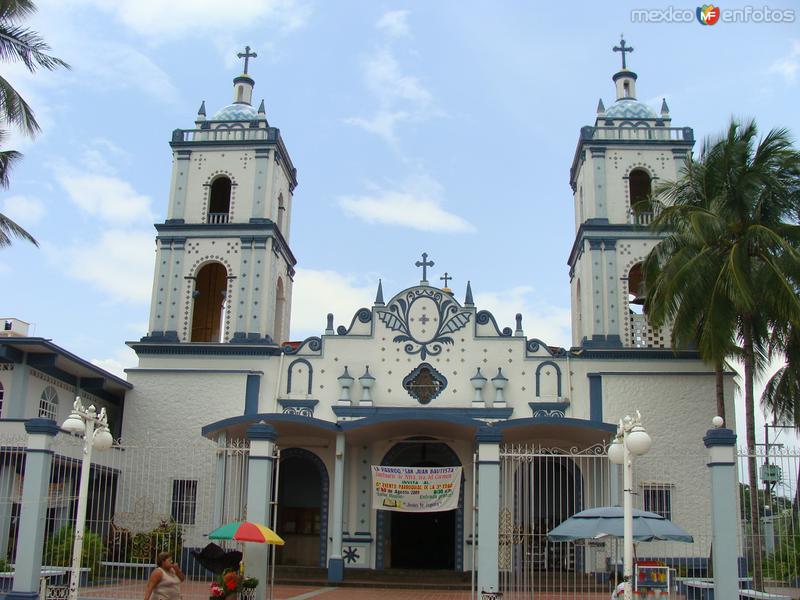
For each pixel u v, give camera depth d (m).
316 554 32.16
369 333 30.83
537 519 29.23
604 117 32.69
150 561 23.12
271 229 31.97
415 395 30.20
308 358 30.70
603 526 16.20
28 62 21.91
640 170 32.50
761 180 24.39
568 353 30.09
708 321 23.77
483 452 18.16
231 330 31.19
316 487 32.78
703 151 25.73
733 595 15.84
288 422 27.03
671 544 27.28
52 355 26.59
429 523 33.62
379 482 23.38
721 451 16.48
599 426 25.95
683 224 25.23
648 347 29.59
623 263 30.98
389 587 25.89
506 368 30.19
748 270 23.47
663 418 29.05
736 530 16.12
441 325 30.75
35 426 18.69
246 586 16.91
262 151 33.00
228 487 22.75
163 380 30.72
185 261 31.97
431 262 31.44
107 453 28.58
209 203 32.81
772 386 29.44
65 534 22.38
